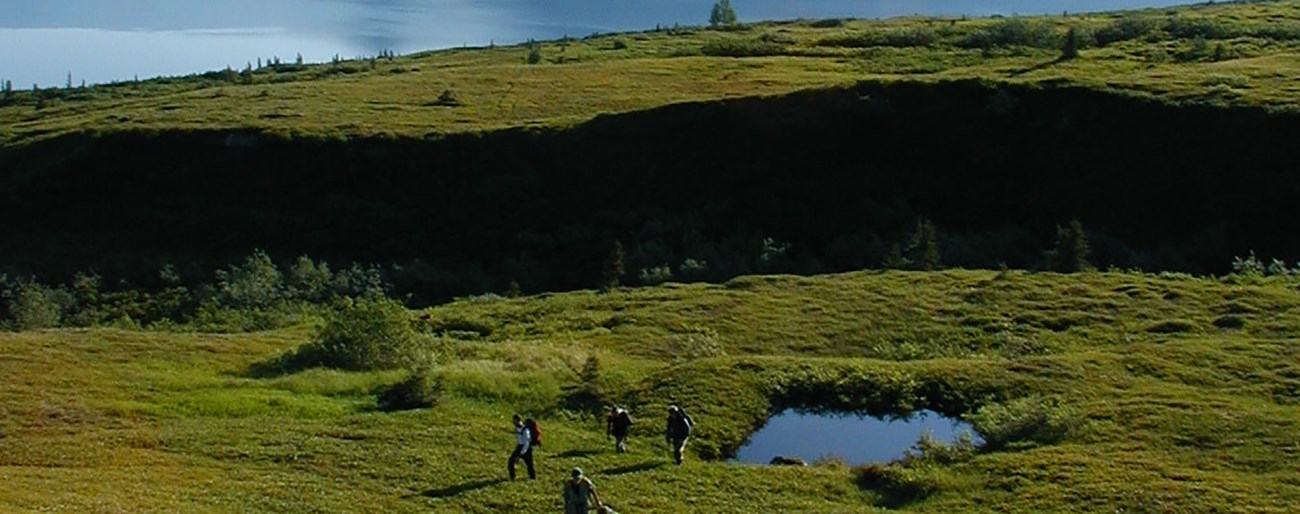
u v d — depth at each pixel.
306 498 30.06
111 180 105.19
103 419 38.75
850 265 86.50
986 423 38.25
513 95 126.44
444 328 63.50
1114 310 57.75
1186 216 87.31
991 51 141.50
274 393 42.66
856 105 104.19
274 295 82.25
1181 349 46.22
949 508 31.00
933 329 56.56
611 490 31.56
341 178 102.00
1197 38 133.50
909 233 90.38
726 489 32.12
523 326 62.38
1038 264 80.12
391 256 93.38
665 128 104.81
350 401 42.53
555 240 93.19
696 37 190.50
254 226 98.06
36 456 33.72
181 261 93.81
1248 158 88.75
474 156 102.75
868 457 37.09
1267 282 63.59
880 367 45.09
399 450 35.12
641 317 61.34
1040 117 100.12
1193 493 30.47
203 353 51.47
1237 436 35.09
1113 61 125.00
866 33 162.38
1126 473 32.28
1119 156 93.94
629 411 40.88
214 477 31.84
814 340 55.72
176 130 109.00
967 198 95.75
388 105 123.56
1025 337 53.88
